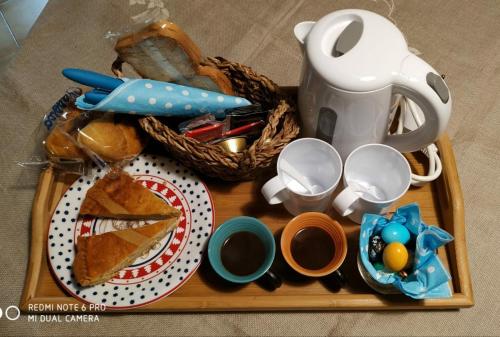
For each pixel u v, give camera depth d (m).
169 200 0.75
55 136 0.74
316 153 0.69
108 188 0.74
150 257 0.71
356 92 0.59
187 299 0.67
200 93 0.71
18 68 0.94
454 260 0.67
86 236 0.71
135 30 0.68
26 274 0.71
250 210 0.75
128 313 0.69
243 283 0.67
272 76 0.94
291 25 0.99
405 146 0.69
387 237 0.62
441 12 0.97
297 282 0.68
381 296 0.65
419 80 0.58
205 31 0.99
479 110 0.86
